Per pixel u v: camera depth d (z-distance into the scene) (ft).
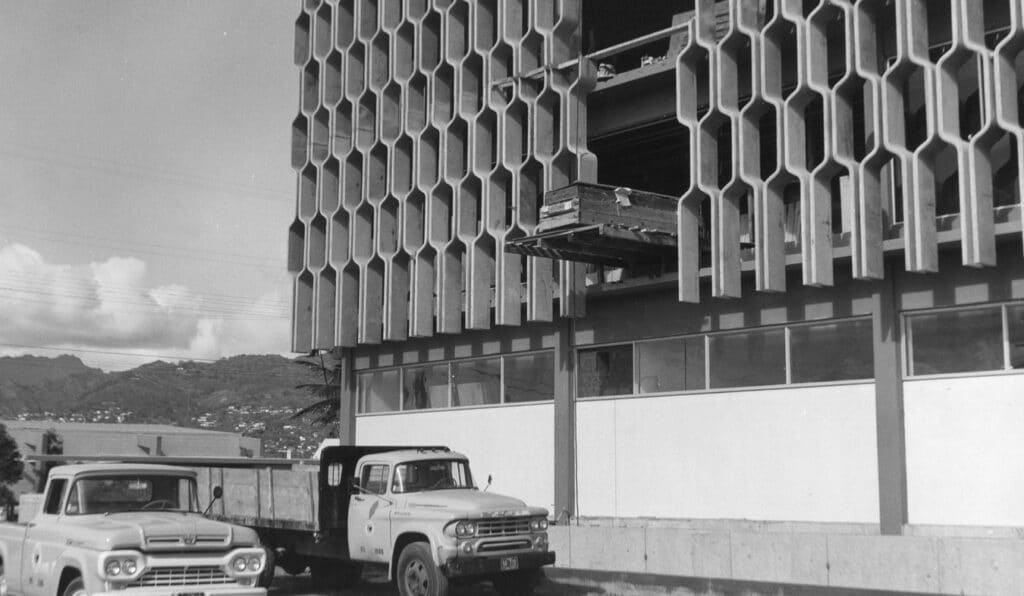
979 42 58.13
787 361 69.31
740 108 74.43
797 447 67.97
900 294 63.72
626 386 79.36
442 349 93.81
